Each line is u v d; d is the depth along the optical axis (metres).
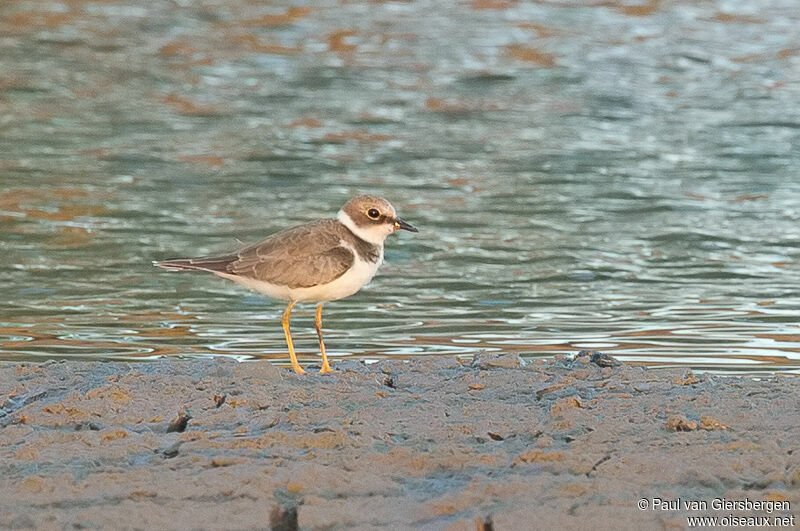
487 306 15.84
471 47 33.62
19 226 19.47
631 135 26.00
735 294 16.36
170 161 23.80
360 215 11.35
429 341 14.12
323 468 8.66
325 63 32.06
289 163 23.83
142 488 8.44
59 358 13.30
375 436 9.38
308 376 11.02
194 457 8.90
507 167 23.66
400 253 18.53
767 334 14.37
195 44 33.62
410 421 9.77
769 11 37.44
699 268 17.77
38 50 32.41
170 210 20.66
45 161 23.48
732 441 9.14
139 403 10.16
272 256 11.12
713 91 29.53
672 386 10.62
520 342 14.05
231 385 10.66
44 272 17.19
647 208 21.05
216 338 14.23
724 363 13.09
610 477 8.59
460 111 27.95
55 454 9.01
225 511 8.17
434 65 31.89
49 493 8.38
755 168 23.56
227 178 22.77
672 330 14.59
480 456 8.92
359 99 28.88
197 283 16.81
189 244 18.77
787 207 21.08
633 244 19.03
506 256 18.34
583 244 18.98
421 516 8.14
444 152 24.75
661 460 8.78
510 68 31.58
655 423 9.62
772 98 28.88
